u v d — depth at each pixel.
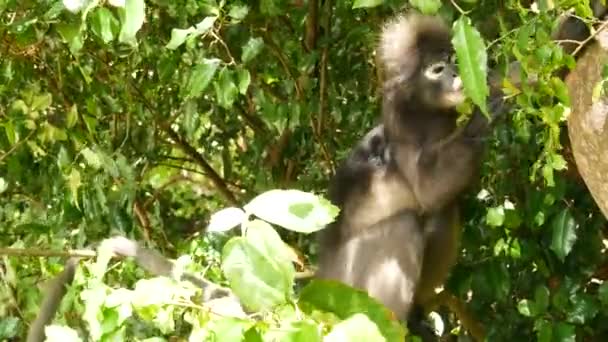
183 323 3.71
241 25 5.07
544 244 4.72
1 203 5.47
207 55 4.80
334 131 5.82
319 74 5.67
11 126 5.04
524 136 3.92
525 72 3.06
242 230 2.23
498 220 4.39
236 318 2.22
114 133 5.71
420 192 4.91
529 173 4.45
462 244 5.14
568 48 3.36
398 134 5.00
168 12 4.78
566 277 4.62
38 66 5.26
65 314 3.64
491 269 4.80
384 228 5.08
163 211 6.88
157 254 3.89
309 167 5.96
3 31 4.64
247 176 6.60
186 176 7.12
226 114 6.17
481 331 5.34
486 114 2.73
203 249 4.92
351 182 5.23
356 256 5.12
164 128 6.14
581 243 4.68
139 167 6.00
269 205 2.23
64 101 5.39
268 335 2.20
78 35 3.84
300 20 5.41
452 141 4.76
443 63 4.75
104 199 5.00
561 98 3.08
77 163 5.16
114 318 2.61
